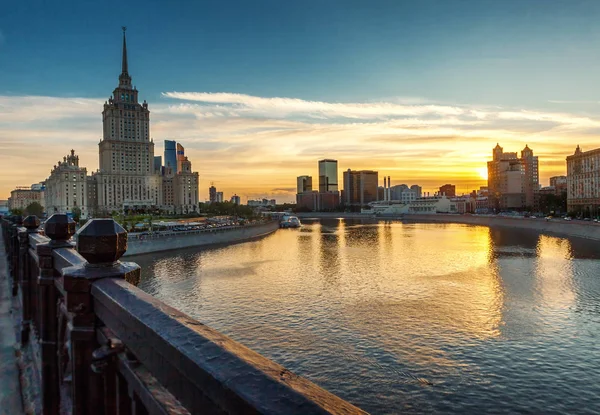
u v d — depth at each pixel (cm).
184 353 155
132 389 224
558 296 4275
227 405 128
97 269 288
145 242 8031
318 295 4469
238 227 11169
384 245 9419
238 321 3591
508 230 13675
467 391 2331
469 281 5097
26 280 810
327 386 2408
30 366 714
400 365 2648
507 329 3284
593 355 2778
